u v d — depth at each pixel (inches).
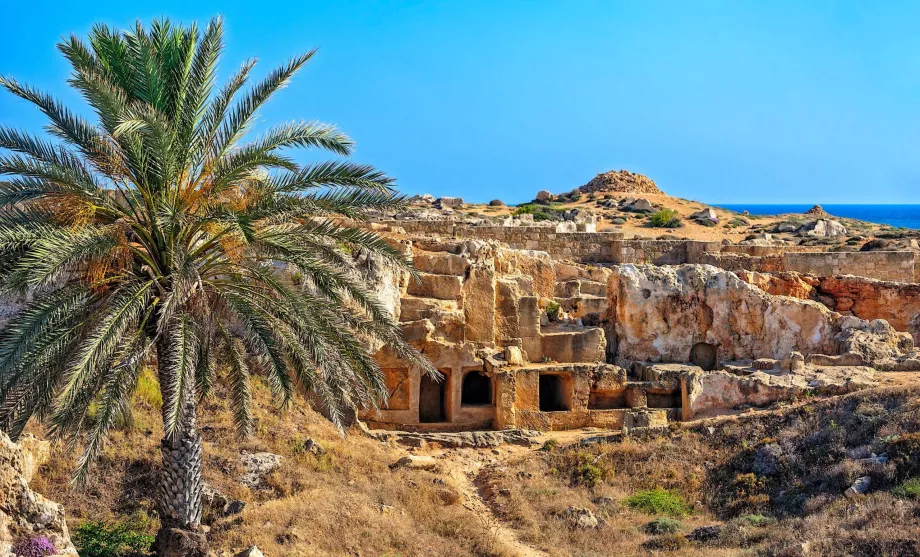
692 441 1079.6
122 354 655.1
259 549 759.1
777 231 2999.5
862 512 779.4
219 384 1072.8
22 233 622.8
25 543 572.1
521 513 922.7
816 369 1238.3
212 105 709.9
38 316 629.6
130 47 688.4
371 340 1130.7
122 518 820.6
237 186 708.0
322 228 733.3
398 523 866.1
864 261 1788.9
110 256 660.1
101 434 628.7
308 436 1047.0
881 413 997.2
